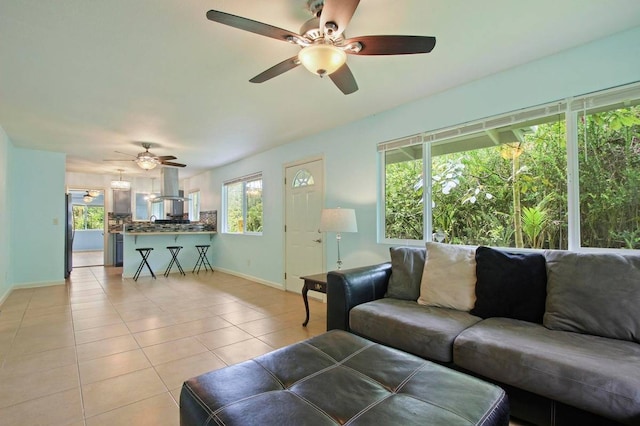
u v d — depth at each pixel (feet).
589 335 5.38
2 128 12.72
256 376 4.29
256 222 18.40
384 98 9.91
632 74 6.46
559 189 7.53
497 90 8.32
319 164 13.62
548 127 7.70
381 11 5.79
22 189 16.28
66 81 8.48
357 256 11.90
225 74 8.14
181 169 22.97
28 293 15.01
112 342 9.00
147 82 8.58
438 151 9.77
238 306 12.78
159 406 5.96
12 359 7.88
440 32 6.46
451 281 7.47
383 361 4.71
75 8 5.56
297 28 6.24
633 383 3.94
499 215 8.55
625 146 6.70
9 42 6.61
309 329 10.08
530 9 5.78
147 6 5.53
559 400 4.46
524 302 6.43
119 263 24.47
